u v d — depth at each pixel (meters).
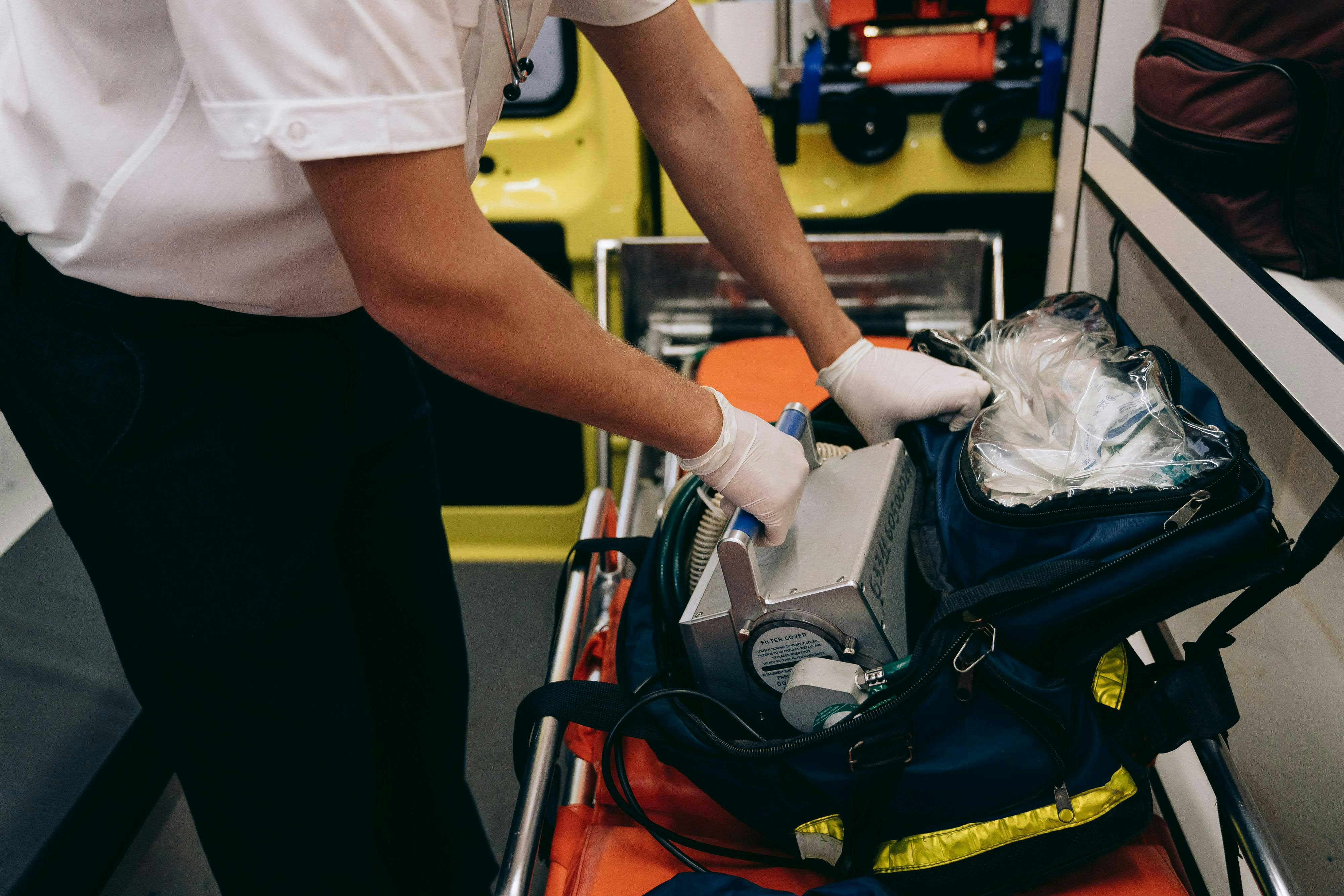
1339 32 1.02
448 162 0.58
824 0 1.62
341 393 0.88
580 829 0.96
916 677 0.79
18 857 1.03
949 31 1.56
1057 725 0.81
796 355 1.56
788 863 0.90
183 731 0.87
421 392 1.08
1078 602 0.78
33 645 1.33
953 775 0.81
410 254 0.58
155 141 0.67
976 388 1.00
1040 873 0.83
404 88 0.54
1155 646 1.12
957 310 1.72
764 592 0.83
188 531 0.78
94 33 0.65
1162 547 0.76
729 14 1.67
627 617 1.01
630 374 0.72
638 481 1.51
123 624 0.83
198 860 1.37
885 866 0.85
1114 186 1.37
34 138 0.69
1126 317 1.53
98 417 0.76
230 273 0.73
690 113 0.98
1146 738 0.84
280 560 0.83
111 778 1.16
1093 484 0.83
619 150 1.76
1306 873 1.03
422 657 1.15
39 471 0.81
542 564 2.15
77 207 0.70
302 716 0.88
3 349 0.77
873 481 0.92
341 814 0.95
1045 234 1.79
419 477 1.08
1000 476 0.88
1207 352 1.34
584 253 1.86
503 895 0.82
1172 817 1.23
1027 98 1.60
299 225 0.72
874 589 0.83
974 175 1.74
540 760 0.91
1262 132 0.99
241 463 0.79
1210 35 1.15
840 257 1.70
